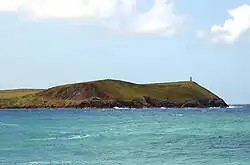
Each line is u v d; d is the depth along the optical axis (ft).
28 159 134.62
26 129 274.16
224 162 130.62
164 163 128.26
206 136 220.64
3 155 144.36
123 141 192.85
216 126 306.35
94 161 131.54
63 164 125.29
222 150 160.56
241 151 157.38
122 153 150.51
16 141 190.08
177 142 189.67
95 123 357.82
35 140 194.80
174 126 308.19
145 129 275.80
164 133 239.91
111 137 212.23
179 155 146.61
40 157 139.54
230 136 220.64
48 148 164.14
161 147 169.07
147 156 143.33
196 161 132.57
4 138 205.26
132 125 325.83
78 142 186.70
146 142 189.37
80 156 142.31
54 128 287.89
